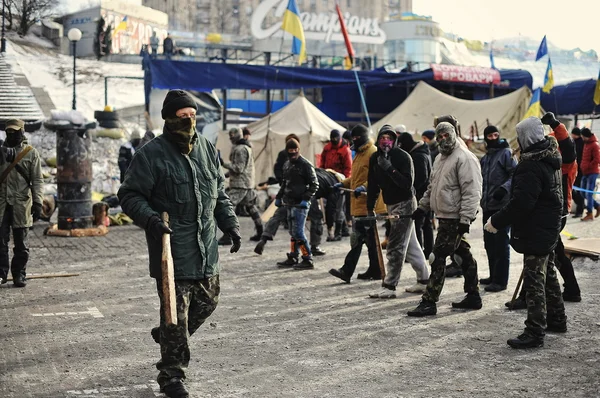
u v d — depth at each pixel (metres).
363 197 9.43
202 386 5.34
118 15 50.22
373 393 5.16
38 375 5.60
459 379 5.46
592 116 31.39
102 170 25.83
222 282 9.64
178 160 5.01
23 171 9.23
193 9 87.06
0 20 41.78
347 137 14.73
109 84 37.03
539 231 6.30
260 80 25.23
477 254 12.14
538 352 6.19
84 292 8.96
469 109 26.97
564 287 8.25
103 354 6.19
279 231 15.46
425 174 10.11
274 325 7.23
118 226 16.47
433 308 7.60
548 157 6.30
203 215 5.06
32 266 10.98
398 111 27.61
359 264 11.20
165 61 23.67
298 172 10.69
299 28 26.89
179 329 4.90
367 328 7.08
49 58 39.19
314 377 5.55
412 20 60.38
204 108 26.12
